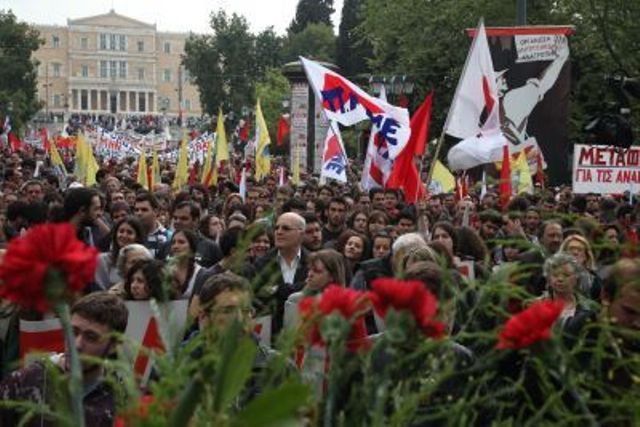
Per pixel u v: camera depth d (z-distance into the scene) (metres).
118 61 152.62
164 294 2.74
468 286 2.71
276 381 2.39
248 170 29.44
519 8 19.55
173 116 154.00
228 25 94.50
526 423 2.64
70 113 147.12
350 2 77.50
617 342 3.00
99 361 2.36
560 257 4.92
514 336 2.45
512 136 16.80
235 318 2.24
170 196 15.80
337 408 2.38
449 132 11.97
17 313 5.52
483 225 10.82
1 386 4.08
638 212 13.48
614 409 2.68
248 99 92.81
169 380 2.12
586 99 32.22
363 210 12.16
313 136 31.17
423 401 2.65
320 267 6.30
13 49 94.50
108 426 3.94
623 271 3.22
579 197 15.31
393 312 2.16
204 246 9.71
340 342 2.25
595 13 31.42
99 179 21.83
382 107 14.25
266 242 8.67
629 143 14.82
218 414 1.86
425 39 39.03
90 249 1.97
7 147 41.84
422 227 11.44
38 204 10.06
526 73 16.77
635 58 31.84
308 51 95.81
